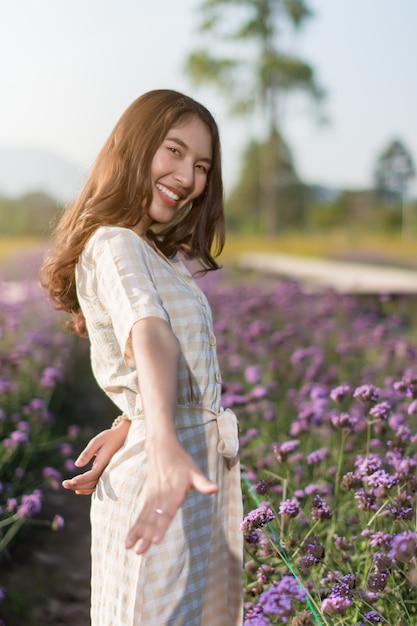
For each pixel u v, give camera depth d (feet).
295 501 7.36
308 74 125.08
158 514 3.95
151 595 5.15
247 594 7.42
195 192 5.90
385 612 7.02
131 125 5.69
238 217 168.76
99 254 5.21
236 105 127.75
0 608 10.64
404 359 17.11
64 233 5.94
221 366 17.65
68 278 5.94
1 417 13.19
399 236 154.51
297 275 51.65
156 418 4.20
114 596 5.33
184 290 5.65
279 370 16.93
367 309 26.13
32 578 11.62
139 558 5.16
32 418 14.67
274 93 127.95
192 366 5.58
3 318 21.57
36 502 10.28
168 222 6.13
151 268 5.49
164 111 5.68
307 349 19.07
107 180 5.65
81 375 23.95
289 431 12.93
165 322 4.64
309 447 11.28
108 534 5.44
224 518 5.79
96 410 20.65
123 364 5.47
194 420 5.58
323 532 8.57
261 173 160.86
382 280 45.78
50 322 22.84
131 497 5.29
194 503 5.40
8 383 15.16
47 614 10.66
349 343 19.77
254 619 5.96
